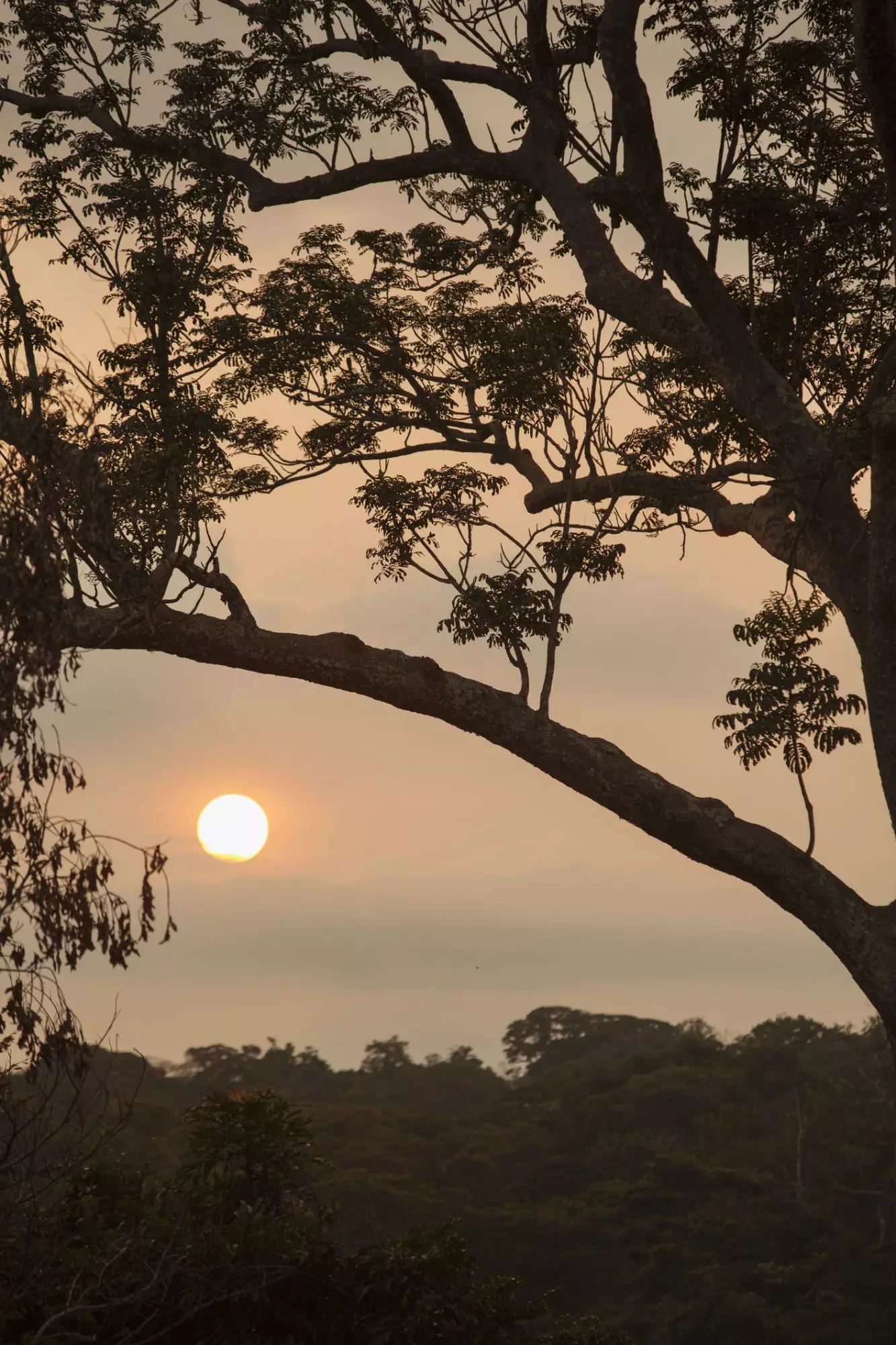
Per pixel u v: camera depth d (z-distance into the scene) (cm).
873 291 4456
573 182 4688
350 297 5016
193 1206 2817
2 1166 2242
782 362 4597
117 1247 2436
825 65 4200
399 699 4381
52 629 2261
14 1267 2362
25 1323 2338
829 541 4184
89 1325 2352
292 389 5328
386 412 5384
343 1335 2573
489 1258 18538
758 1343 16038
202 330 4894
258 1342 2642
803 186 4359
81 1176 2653
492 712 4369
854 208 4291
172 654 4250
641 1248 19150
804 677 4144
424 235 5206
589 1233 19338
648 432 5084
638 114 3906
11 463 2339
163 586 4091
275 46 4716
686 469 4950
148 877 2258
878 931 4100
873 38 3391
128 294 4716
